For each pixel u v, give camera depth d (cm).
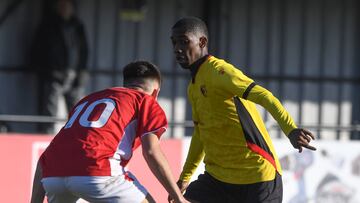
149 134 1697
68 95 4172
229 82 1759
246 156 1873
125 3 4444
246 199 1891
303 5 4688
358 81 4762
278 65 4672
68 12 4159
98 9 4416
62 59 4141
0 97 4241
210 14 4556
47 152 1723
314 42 4706
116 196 1678
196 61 1859
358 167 3156
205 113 1873
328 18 4722
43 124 4028
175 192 1684
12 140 2753
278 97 4672
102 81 4425
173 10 4519
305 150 3084
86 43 4209
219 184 1923
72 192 1689
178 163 2938
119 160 1698
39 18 4266
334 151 3127
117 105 1722
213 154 1914
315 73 4716
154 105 1736
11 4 4238
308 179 3088
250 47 4631
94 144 1678
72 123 1728
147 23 4491
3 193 2738
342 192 3134
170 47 4522
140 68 1814
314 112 4722
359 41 4756
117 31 4447
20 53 4259
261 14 4641
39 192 1775
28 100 4259
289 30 4675
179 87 4538
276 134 4409
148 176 2856
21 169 2764
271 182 1888
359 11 4753
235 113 1848
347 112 4759
